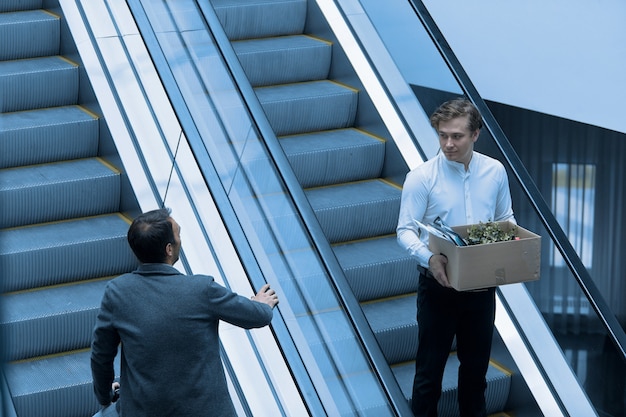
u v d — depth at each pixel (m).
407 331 4.90
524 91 7.66
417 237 4.04
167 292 3.30
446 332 4.15
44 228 5.20
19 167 5.46
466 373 4.31
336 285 3.99
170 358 3.28
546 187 8.33
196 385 3.31
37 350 4.68
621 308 8.23
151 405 3.30
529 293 4.72
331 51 6.25
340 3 6.37
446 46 5.27
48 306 4.76
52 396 4.38
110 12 5.93
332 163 5.63
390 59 5.92
